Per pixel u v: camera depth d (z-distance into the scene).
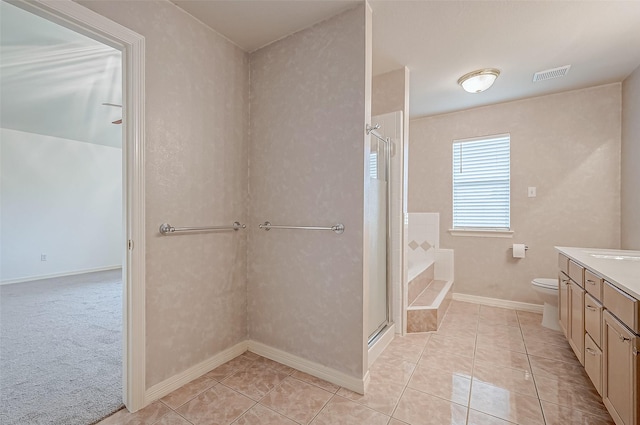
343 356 1.93
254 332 2.37
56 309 3.42
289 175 2.17
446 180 3.81
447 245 3.80
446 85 3.02
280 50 2.21
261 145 2.32
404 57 2.49
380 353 2.35
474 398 1.80
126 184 1.63
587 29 2.09
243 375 2.04
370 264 2.34
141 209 1.66
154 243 1.74
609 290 1.54
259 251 2.34
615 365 1.46
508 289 3.47
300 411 1.68
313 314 2.07
